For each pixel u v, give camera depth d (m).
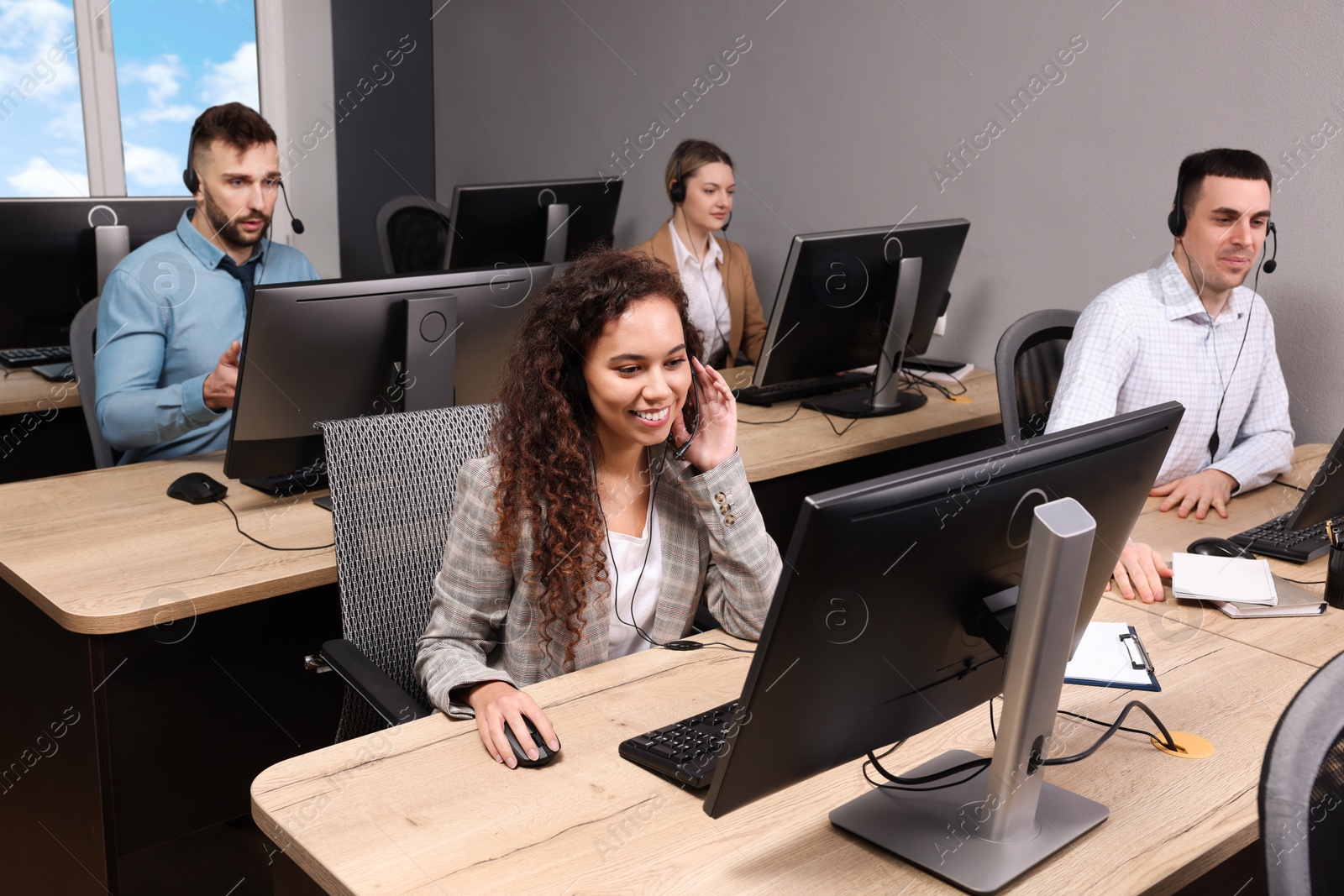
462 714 1.27
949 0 2.95
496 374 2.06
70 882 1.76
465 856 1.00
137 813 1.68
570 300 1.30
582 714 1.27
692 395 1.41
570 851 1.01
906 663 0.97
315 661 1.51
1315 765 0.70
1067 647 0.96
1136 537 1.90
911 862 0.99
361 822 1.05
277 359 1.77
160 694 1.67
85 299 2.63
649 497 1.45
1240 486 2.11
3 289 2.52
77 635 1.57
